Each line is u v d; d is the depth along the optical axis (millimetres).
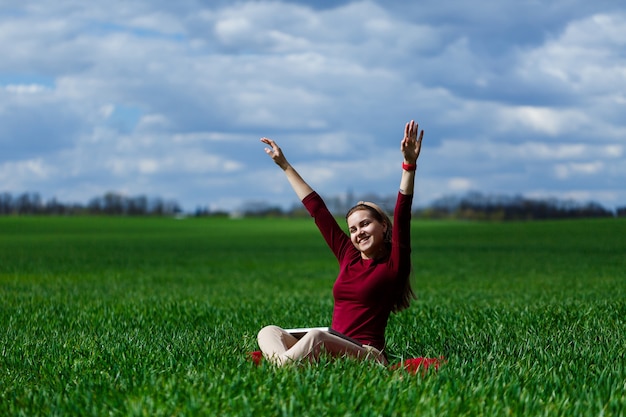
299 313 12109
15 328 10508
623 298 14336
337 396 5074
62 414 4984
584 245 51500
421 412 4797
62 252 46062
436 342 8242
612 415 4871
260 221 119938
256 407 4852
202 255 44438
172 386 5277
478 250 47188
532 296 16875
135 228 93000
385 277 6438
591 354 7113
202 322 11016
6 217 117438
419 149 6352
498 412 4805
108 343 8266
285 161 7141
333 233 6828
